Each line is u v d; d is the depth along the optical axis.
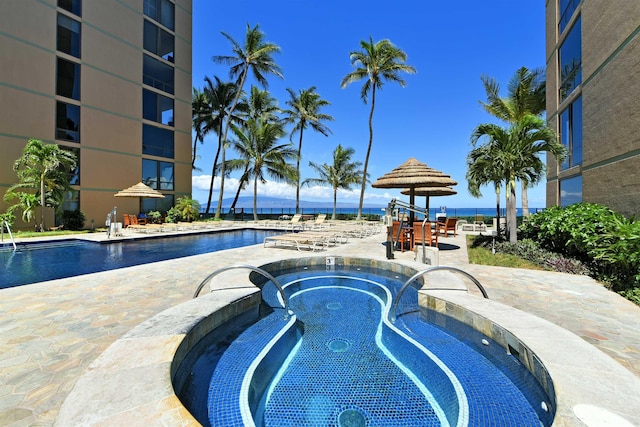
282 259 6.69
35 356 2.79
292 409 2.27
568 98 11.34
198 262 7.19
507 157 8.73
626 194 7.51
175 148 19.91
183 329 2.82
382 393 2.46
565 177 11.82
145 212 17.98
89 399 1.71
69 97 14.55
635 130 7.19
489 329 3.16
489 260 7.52
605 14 8.52
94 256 8.88
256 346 3.25
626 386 1.92
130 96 17.17
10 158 12.62
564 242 7.18
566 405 1.72
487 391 2.46
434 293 4.13
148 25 18.20
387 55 20.59
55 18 13.98
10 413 2.04
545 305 4.18
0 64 12.32
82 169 15.05
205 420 2.15
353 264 7.10
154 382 1.91
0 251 9.46
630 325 3.49
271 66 21.78
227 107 25.72
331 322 3.99
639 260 4.50
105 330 3.36
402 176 8.99
